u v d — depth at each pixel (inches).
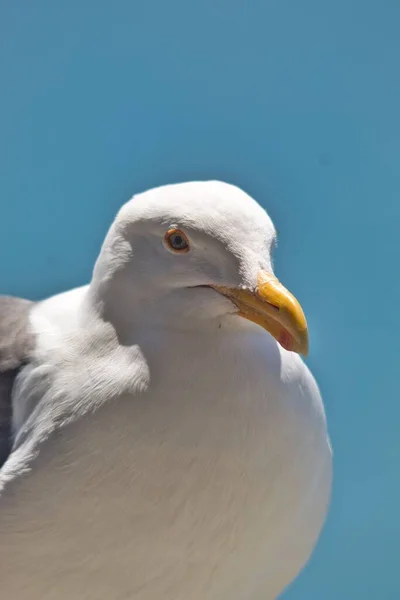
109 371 149.4
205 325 149.3
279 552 151.0
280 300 148.4
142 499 149.3
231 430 149.3
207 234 148.8
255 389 149.3
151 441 149.2
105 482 149.3
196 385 149.1
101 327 149.9
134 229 149.4
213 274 148.9
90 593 150.2
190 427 149.1
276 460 149.7
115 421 149.2
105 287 149.9
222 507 149.6
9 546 150.0
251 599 151.7
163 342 149.3
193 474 149.3
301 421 150.1
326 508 152.4
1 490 149.9
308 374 151.0
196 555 149.9
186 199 149.2
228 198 149.3
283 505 150.3
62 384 149.8
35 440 149.8
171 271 149.1
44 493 149.6
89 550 149.7
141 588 150.2
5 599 150.6
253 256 148.9
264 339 149.9
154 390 149.1
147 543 149.6
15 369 151.2
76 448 149.4
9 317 152.4
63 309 151.9
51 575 150.1
